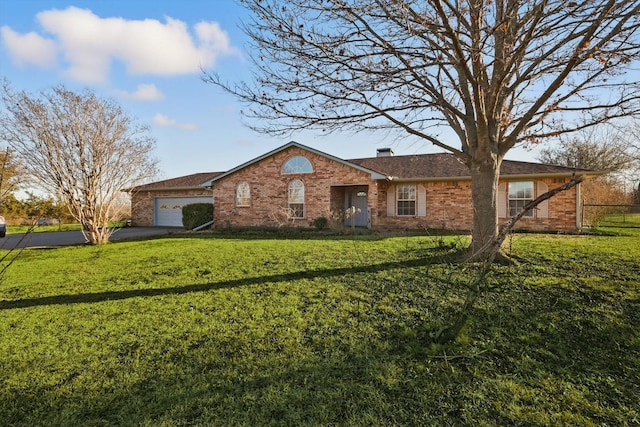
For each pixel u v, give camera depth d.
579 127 6.40
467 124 6.68
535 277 5.39
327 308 4.54
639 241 9.11
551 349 3.27
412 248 8.59
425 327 3.79
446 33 4.85
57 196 12.72
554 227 13.23
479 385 2.72
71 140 12.11
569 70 5.27
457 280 5.31
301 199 16.47
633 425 2.25
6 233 19.36
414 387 2.73
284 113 6.10
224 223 18.08
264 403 2.58
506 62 5.36
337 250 8.79
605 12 4.45
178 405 2.60
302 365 3.12
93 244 12.48
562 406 2.45
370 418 2.37
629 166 20.17
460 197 14.73
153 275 6.80
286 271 6.61
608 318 3.82
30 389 2.89
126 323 4.29
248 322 4.18
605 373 2.86
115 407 2.62
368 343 3.51
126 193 16.45
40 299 5.44
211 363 3.23
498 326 3.76
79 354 3.50
